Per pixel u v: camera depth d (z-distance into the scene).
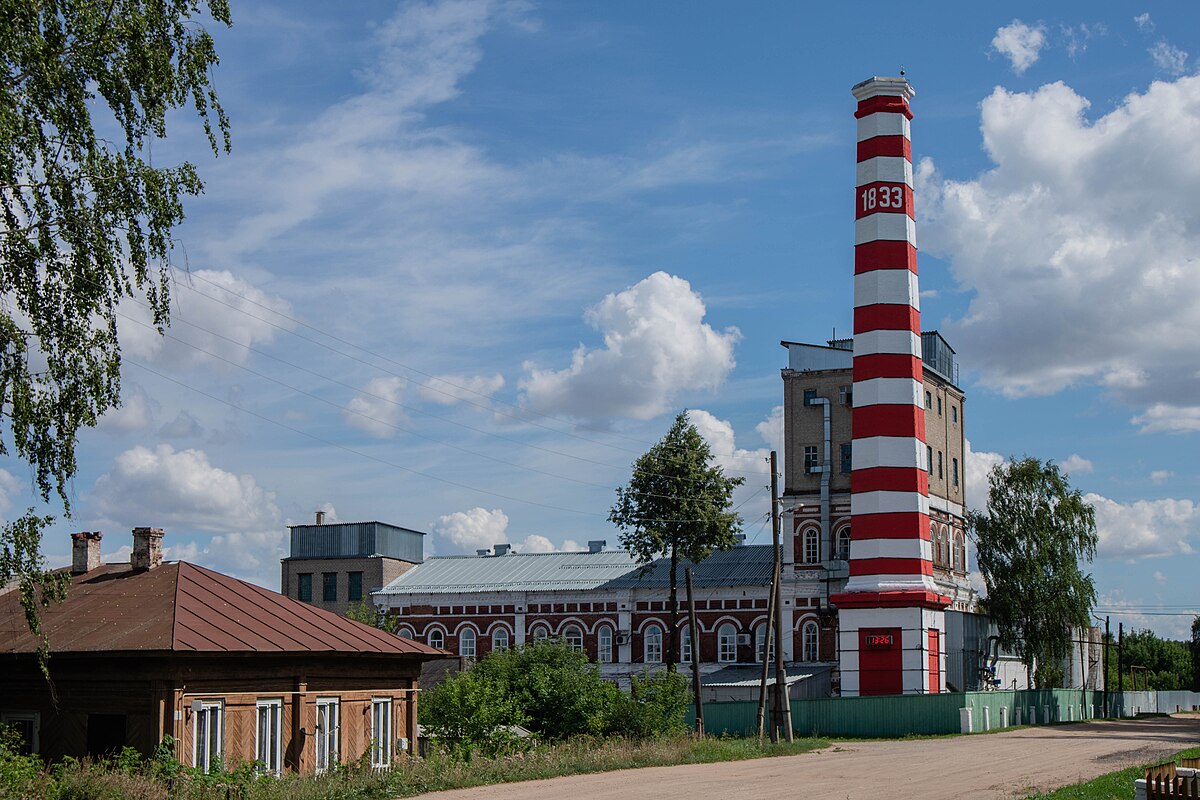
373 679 35.06
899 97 66.19
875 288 64.75
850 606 62.72
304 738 31.83
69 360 24.38
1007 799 26.89
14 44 22.80
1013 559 77.06
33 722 29.47
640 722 47.34
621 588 79.00
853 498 64.12
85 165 24.38
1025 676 83.19
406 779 29.06
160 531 35.72
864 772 34.94
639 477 72.56
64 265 24.05
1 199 23.19
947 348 85.88
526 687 49.78
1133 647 137.88
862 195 65.88
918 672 61.22
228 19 26.75
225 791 25.69
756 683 68.69
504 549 91.19
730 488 73.00
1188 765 20.38
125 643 28.73
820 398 78.44
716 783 30.89
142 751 28.28
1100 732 59.72
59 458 24.61
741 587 76.38
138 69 25.02
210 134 26.97
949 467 83.69
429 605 83.31
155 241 25.67
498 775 31.61
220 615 31.84
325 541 87.31
